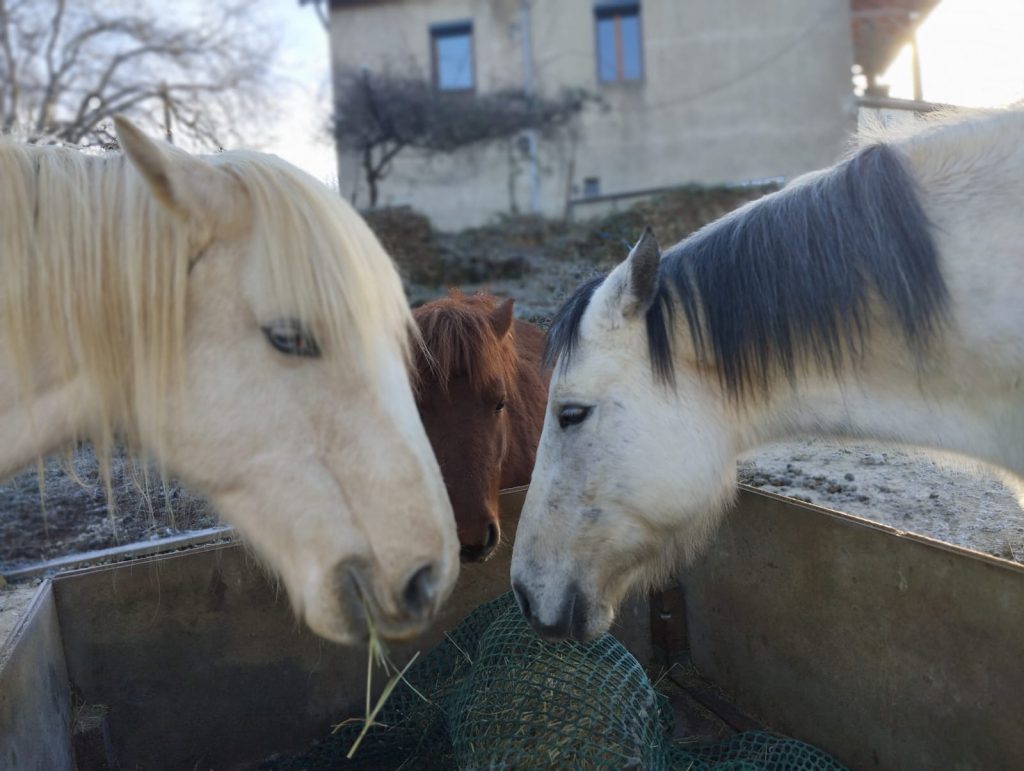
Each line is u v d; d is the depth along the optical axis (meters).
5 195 1.42
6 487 4.88
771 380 2.09
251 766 2.66
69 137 11.13
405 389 1.46
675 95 17.67
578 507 2.12
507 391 3.16
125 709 2.52
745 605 2.75
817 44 17.20
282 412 1.39
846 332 1.99
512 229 15.17
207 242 1.39
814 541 2.42
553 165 17.94
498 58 17.94
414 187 18.08
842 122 17.27
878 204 1.93
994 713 1.90
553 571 2.13
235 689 2.63
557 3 17.73
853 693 2.33
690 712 2.85
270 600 2.64
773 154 17.52
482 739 2.01
